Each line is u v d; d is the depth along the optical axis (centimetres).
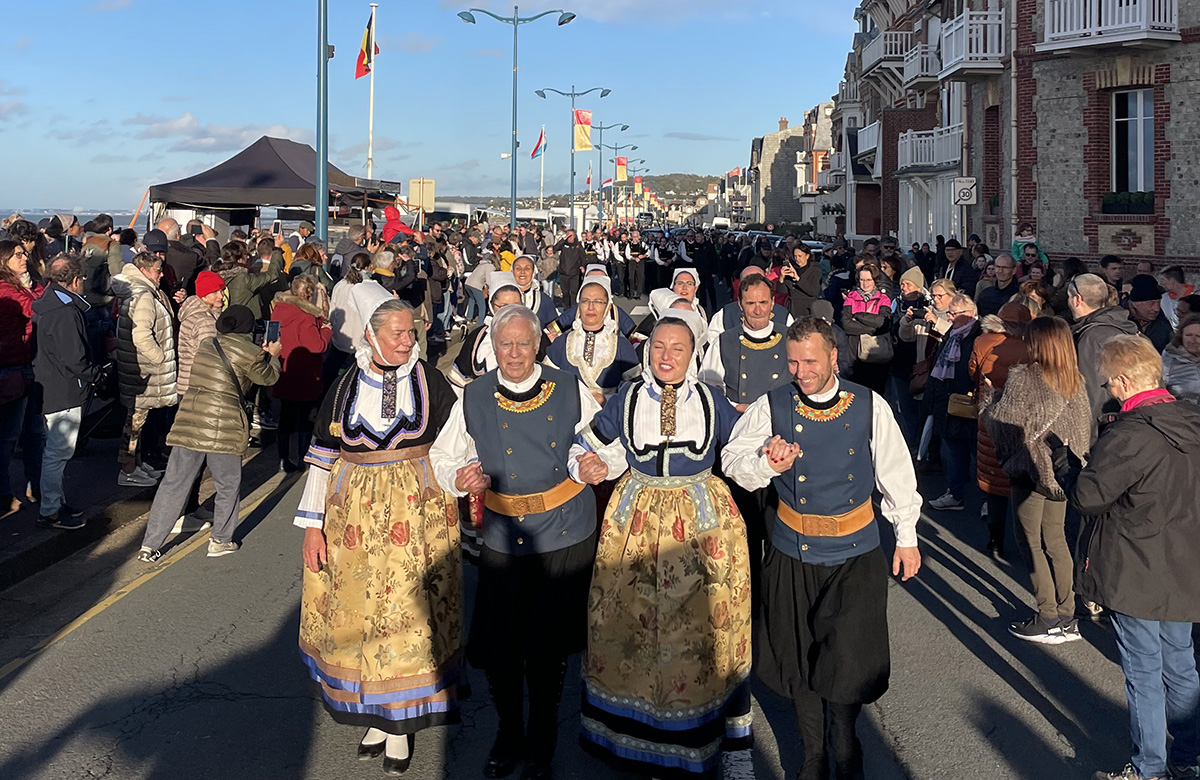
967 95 2453
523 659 432
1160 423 412
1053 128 2022
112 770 442
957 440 866
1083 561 440
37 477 829
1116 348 429
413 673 436
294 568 715
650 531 424
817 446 423
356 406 448
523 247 2866
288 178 1955
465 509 627
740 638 430
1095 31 1862
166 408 948
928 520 852
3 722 486
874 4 4188
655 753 416
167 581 689
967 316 861
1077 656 572
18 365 772
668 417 434
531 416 437
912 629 612
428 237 2158
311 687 528
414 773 445
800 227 7225
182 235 1345
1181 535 412
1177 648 427
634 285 3244
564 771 449
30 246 1005
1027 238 2073
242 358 733
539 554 439
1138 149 1936
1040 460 566
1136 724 424
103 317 1014
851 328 1012
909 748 465
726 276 2897
